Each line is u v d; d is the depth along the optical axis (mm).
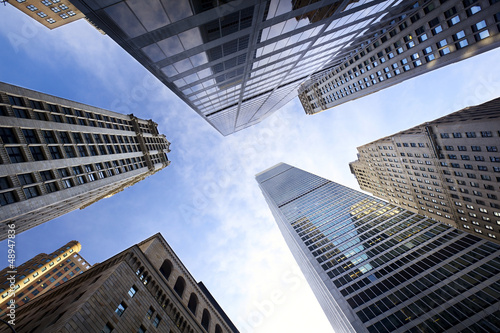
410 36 58781
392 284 49906
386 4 33969
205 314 49281
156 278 35656
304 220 99125
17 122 30375
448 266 48375
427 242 57562
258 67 33000
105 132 52531
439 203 85500
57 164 34719
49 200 31469
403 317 42906
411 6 46562
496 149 59188
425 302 43562
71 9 62906
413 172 90812
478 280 43094
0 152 27312
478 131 61656
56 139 36344
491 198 65125
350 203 97000
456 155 70500
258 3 16922
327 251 71188
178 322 34688
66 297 30766
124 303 27562
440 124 72188
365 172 130500
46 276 91125
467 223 77375
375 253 61562
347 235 75688
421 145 81500
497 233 68500
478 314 38344
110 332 23922
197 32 17797
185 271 49906
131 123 70625
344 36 39344
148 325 28938
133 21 13875
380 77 74625
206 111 47406
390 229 69312
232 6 16172
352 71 86812
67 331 20094
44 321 24812
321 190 125000
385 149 100938
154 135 83062
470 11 44625
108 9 12180
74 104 45062
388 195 116625
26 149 30547
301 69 48906
